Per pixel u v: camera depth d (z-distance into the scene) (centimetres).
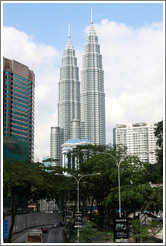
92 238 4212
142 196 4703
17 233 6147
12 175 3888
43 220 10144
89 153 9306
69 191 7300
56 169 5225
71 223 4950
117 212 6431
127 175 5334
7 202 6156
